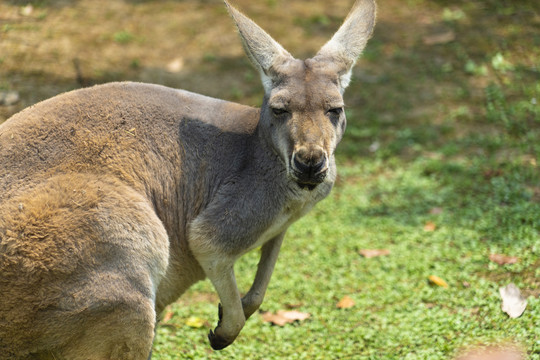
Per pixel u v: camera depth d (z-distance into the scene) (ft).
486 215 41.65
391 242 40.86
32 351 22.58
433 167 48.47
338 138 25.58
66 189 22.82
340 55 26.00
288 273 38.27
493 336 28.89
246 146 26.08
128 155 24.48
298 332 32.60
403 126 53.98
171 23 64.64
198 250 25.31
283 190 25.41
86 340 22.61
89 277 22.18
